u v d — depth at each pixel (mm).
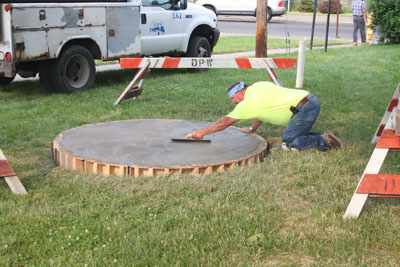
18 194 4219
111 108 7668
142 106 7832
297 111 5234
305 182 4562
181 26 11180
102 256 3195
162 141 5547
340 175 4750
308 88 9562
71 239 3398
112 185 4418
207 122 6574
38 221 3689
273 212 3914
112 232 3496
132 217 3764
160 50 10852
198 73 11664
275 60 6746
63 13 8320
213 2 28266
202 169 4684
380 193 3711
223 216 3777
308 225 3668
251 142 5578
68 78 9008
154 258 3158
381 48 16344
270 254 3285
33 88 9406
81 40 9039
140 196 4160
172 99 8453
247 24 26703
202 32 12398
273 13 28172
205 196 4160
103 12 9016
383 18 17625
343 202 4090
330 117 7258
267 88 5211
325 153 5402
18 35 7762
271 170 4848
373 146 5766
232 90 5160
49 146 5812
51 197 4195
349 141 6027
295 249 3342
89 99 8398
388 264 3139
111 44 9305
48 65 8602
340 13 36844
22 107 7734
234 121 5098
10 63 7801
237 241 3406
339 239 3436
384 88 9586
